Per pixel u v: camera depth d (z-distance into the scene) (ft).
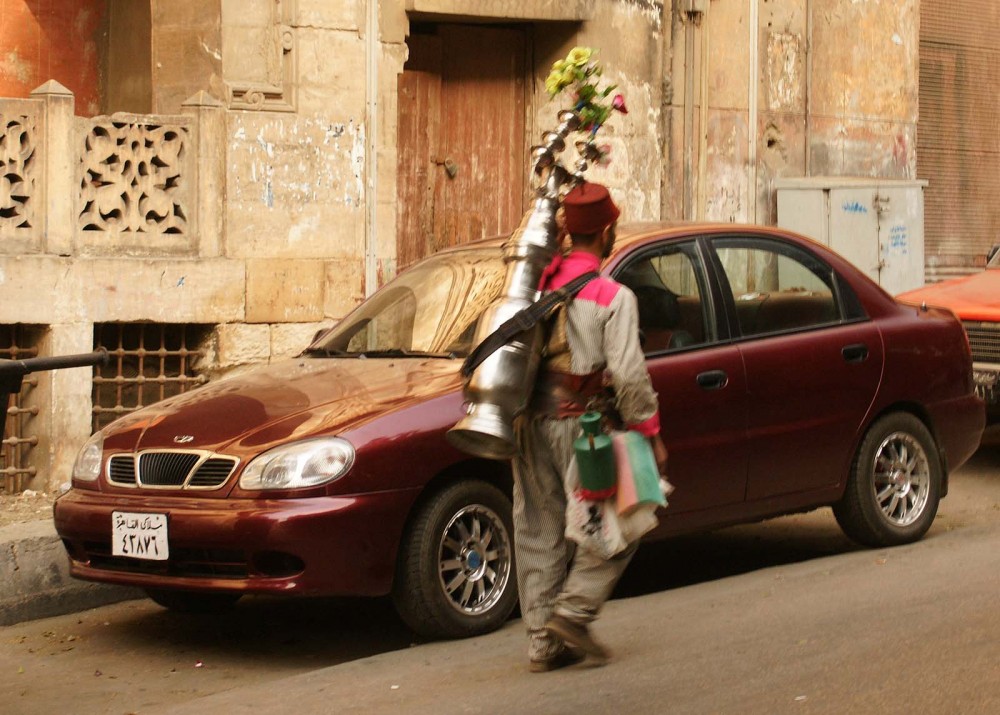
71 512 24.88
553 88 21.26
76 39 49.16
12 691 23.12
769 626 22.81
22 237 38.55
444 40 51.37
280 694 20.83
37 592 28.22
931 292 42.98
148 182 41.11
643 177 55.16
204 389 27.04
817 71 62.64
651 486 19.58
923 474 30.17
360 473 23.02
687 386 26.30
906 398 29.86
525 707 19.16
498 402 19.76
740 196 59.72
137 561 24.09
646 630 23.11
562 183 21.16
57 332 38.68
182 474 23.85
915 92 66.85
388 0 47.01
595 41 52.90
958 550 28.63
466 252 29.84
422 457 23.54
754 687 19.34
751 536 33.45
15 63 47.85
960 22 70.49
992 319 39.99
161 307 40.98
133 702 22.33
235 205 43.34
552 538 20.80
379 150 46.88
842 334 29.07
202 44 43.88
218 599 27.96
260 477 23.04
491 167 52.80
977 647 20.74
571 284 20.08
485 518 24.43
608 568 20.21
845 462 28.89
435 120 51.21
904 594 24.59
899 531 29.60
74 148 39.19
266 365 28.25
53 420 38.40
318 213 45.16
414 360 26.55
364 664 22.35
